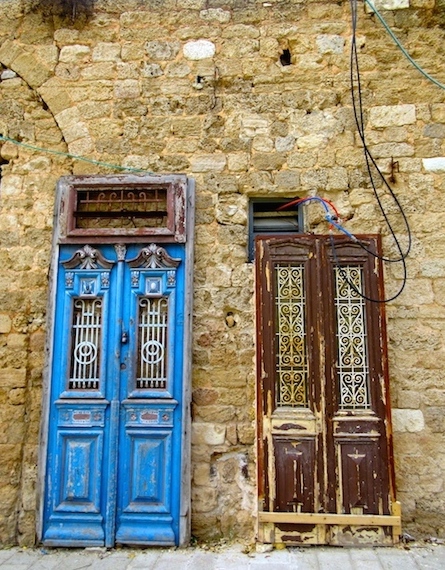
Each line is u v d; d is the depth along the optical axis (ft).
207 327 13.51
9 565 11.57
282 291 13.25
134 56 14.78
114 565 11.46
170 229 13.50
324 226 13.84
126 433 12.82
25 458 13.17
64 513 12.56
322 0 14.76
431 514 12.53
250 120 14.40
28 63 14.78
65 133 14.49
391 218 13.76
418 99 14.23
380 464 12.32
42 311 13.78
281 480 12.36
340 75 14.44
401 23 14.55
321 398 12.60
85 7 14.82
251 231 14.30
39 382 13.51
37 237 14.10
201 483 12.87
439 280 13.42
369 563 11.37
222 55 14.67
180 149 14.35
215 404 13.20
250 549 12.16
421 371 13.08
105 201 13.88
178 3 14.79
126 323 13.29
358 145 14.12
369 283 13.07
